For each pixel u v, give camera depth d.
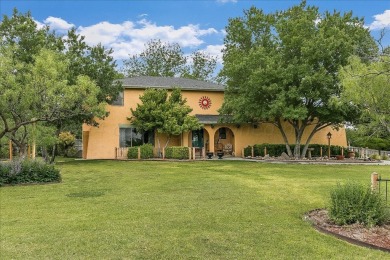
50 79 13.11
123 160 25.06
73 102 14.35
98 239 6.16
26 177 13.25
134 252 5.52
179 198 9.96
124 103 27.89
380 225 6.84
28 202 9.62
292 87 22.25
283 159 24.89
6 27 20.75
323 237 6.25
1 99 12.23
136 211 8.31
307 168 19.25
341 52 21.83
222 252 5.50
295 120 25.50
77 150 33.62
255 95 23.59
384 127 7.97
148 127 26.09
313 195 10.40
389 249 5.53
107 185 12.72
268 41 27.59
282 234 6.41
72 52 23.08
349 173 16.67
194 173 16.53
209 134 28.88
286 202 9.34
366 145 33.97
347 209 6.96
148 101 26.28
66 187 12.34
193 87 29.45
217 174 16.08
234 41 30.48
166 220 7.43
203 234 6.42
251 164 21.66
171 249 5.64
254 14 29.61
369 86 7.68
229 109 26.48
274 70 22.12
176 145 28.84
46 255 5.43
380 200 7.05
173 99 26.97
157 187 12.09
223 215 7.86
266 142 30.39
